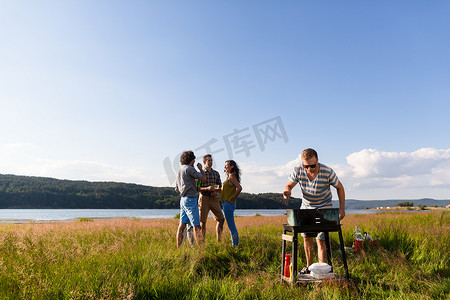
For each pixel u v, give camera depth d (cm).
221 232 724
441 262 514
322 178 463
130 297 309
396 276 439
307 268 462
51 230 872
